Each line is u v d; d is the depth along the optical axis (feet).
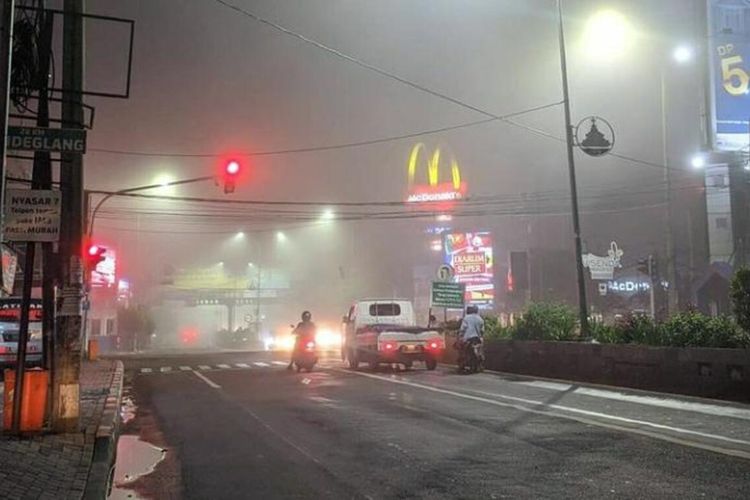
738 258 125.08
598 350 57.16
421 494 23.08
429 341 72.33
